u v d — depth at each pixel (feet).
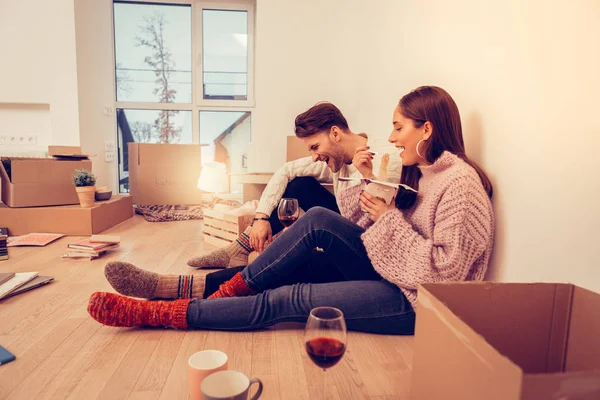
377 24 9.43
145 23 15.21
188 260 7.71
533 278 4.14
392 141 4.90
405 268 4.19
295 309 4.64
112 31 15.05
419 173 5.04
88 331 4.85
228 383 3.01
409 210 4.84
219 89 15.70
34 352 4.35
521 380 1.85
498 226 4.70
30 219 9.74
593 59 3.41
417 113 4.63
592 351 2.84
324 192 7.30
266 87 13.20
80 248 8.02
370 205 4.56
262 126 13.37
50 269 7.27
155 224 11.66
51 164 9.98
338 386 3.82
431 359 2.76
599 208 3.37
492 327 3.02
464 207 4.06
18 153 12.85
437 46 6.30
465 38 5.44
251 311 4.69
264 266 4.94
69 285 6.46
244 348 4.50
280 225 7.19
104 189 11.28
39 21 12.73
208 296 5.39
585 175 3.50
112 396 3.60
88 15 13.56
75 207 9.94
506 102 4.55
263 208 7.14
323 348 2.90
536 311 3.05
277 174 7.39
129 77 15.40
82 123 13.26
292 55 13.10
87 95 13.55
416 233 4.23
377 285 4.66
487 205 4.21
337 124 6.20
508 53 4.51
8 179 9.75
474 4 5.21
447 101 4.62
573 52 3.61
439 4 6.22
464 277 4.09
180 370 4.03
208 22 15.29
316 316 3.21
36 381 3.81
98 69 14.20
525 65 4.22
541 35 4.00
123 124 15.58
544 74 3.96
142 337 4.70
